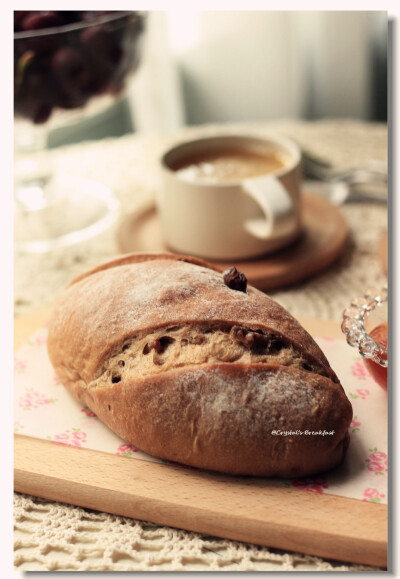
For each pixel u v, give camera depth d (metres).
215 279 0.44
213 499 0.40
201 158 0.62
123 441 0.43
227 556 0.39
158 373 0.41
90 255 0.62
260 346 0.41
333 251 0.58
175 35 0.88
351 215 0.65
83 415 0.45
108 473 0.41
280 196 0.55
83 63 0.58
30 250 0.63
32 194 0.69
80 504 0.41
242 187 0.55
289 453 0.39
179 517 0.40
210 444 0.40
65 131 0.91
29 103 0.59
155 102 0.92
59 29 0.58
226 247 0.57
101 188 0.71
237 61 0.89
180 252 0.58
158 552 0.39
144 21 0.63
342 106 0.91
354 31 0.88
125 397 0.41
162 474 0.41
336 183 0.68
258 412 0.39
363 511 0.39
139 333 0.42
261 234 0.56
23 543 0.40
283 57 0.89
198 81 0.91
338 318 0.53
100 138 0.96
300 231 0.60
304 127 0.79
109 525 0.40
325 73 0.90
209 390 0.40
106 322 0.43
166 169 0.57
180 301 0.42
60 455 0.42
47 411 0.45
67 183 0.73
